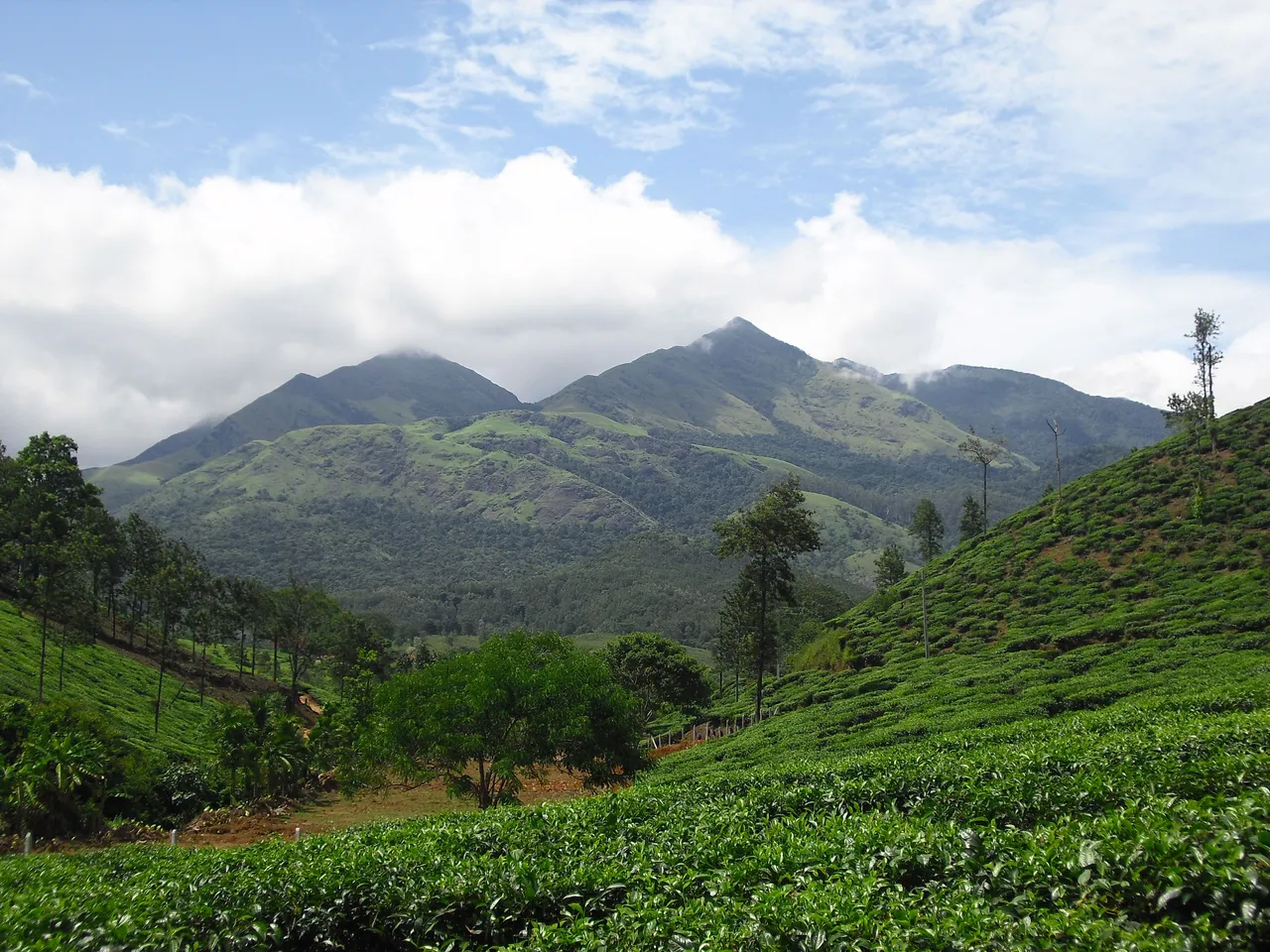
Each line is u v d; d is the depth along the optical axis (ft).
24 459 303.07
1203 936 25.08
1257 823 29.91
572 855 47.09
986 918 28.19
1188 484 238.48
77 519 296.51
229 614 276.82
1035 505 292.40
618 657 245.24
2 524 273.75
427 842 53.67
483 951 38.81
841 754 115.03
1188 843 29.84
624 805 60.44
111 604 285.23
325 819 144.25
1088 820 38.68
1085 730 80.18
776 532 189.37
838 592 407.64
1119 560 217.56
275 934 42.68
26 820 109.29
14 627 222.89
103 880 60.08
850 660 224.53
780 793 60.59
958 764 62.28
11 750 121.29
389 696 111.86
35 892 51.85
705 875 38.73
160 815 131.64
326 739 177.88
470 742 104.42
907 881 35.65
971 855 34.88
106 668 226.17
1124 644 159.74
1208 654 137.90
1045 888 31.30
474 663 112.06
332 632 316.81
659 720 277.64
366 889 44.73
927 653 205.77
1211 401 259.19
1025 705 118.93
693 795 65.92
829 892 32.04
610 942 31.96
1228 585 177.68
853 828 42.47
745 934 29.99
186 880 51.26
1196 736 58.39
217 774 153.69
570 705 107.45
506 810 65.67
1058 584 219.41
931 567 281.54
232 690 268.62
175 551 304.30
